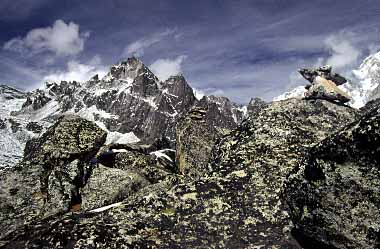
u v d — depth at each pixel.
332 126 21.70
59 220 12.98
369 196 10.80
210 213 14.33
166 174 25.09
